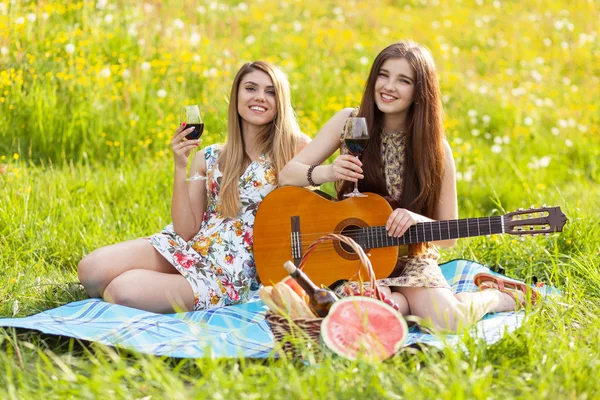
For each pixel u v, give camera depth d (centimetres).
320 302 328
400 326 320
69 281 458
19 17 810
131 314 387
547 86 1162
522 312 406
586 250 484
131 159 725
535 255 497
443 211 423
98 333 354
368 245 405
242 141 440
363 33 1299
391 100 407
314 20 1340
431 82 407
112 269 413
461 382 280
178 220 430
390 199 420
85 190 603
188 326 364
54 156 715
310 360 297
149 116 773
